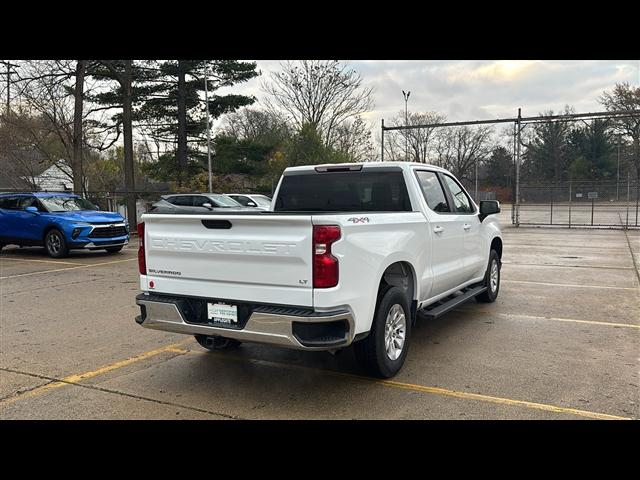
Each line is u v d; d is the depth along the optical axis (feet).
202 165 108.68
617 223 86.63
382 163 18.95
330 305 12.87
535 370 16.15
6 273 37.45
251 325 13.41
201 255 14.39
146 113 102.78
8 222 48.26
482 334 20.39
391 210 18.65
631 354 17.65
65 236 44.98
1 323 23.06
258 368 16.80
